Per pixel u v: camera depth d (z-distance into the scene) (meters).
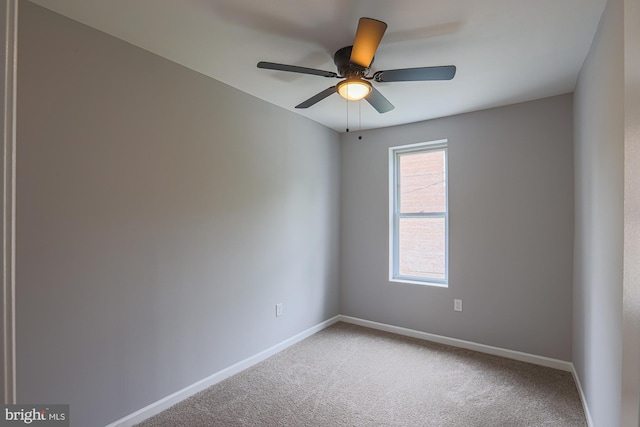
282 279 3.42
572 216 2.94
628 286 0.85
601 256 1.90
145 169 2.26
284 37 2.12
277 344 3.34
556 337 3.01
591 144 2.16
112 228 2.08
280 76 2.68
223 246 2.79
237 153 2.93
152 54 2.30
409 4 1.78
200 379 2.60
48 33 1.82
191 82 2.55
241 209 2.96
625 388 0.88
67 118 1.89
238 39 2.15
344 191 4.30
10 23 0.49
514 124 3.23
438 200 3.79
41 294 1.78
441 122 3.65
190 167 2.54
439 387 2.66
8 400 0.49
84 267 1.95
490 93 2.98
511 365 3.06
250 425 2.18
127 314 2.15
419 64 2.44
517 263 3.20
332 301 4.19
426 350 3.40
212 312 2.70
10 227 0.49
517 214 3.21
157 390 2.30
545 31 2.02
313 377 2.82
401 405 2.41
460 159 3.52
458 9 1.82
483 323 3.37
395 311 3.91
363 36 1.72
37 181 1.77
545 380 2.77
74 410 1.90
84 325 1.95
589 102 2.22
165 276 2.36
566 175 2.98
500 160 3.30
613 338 1.64
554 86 2.83
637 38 0.77
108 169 2.06
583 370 2.46
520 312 3.18
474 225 3.43
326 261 4.08
